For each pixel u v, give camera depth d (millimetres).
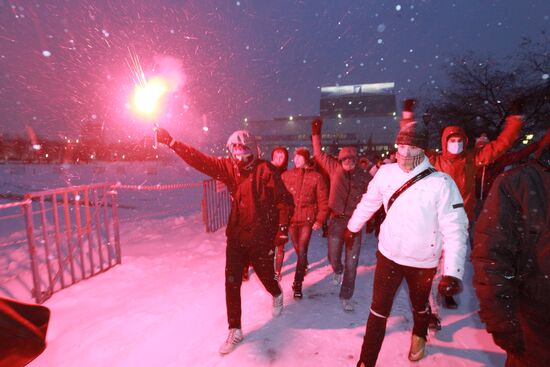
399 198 2418
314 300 3996
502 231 1677
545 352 1620
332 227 4043
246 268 4594
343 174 3869
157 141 2930
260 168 3070
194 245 6496
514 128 3742
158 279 4695
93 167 39531
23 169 31672
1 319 806
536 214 1596
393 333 3234
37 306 888
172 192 18875
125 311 3748
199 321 3506
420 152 2354
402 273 2520
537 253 1605
